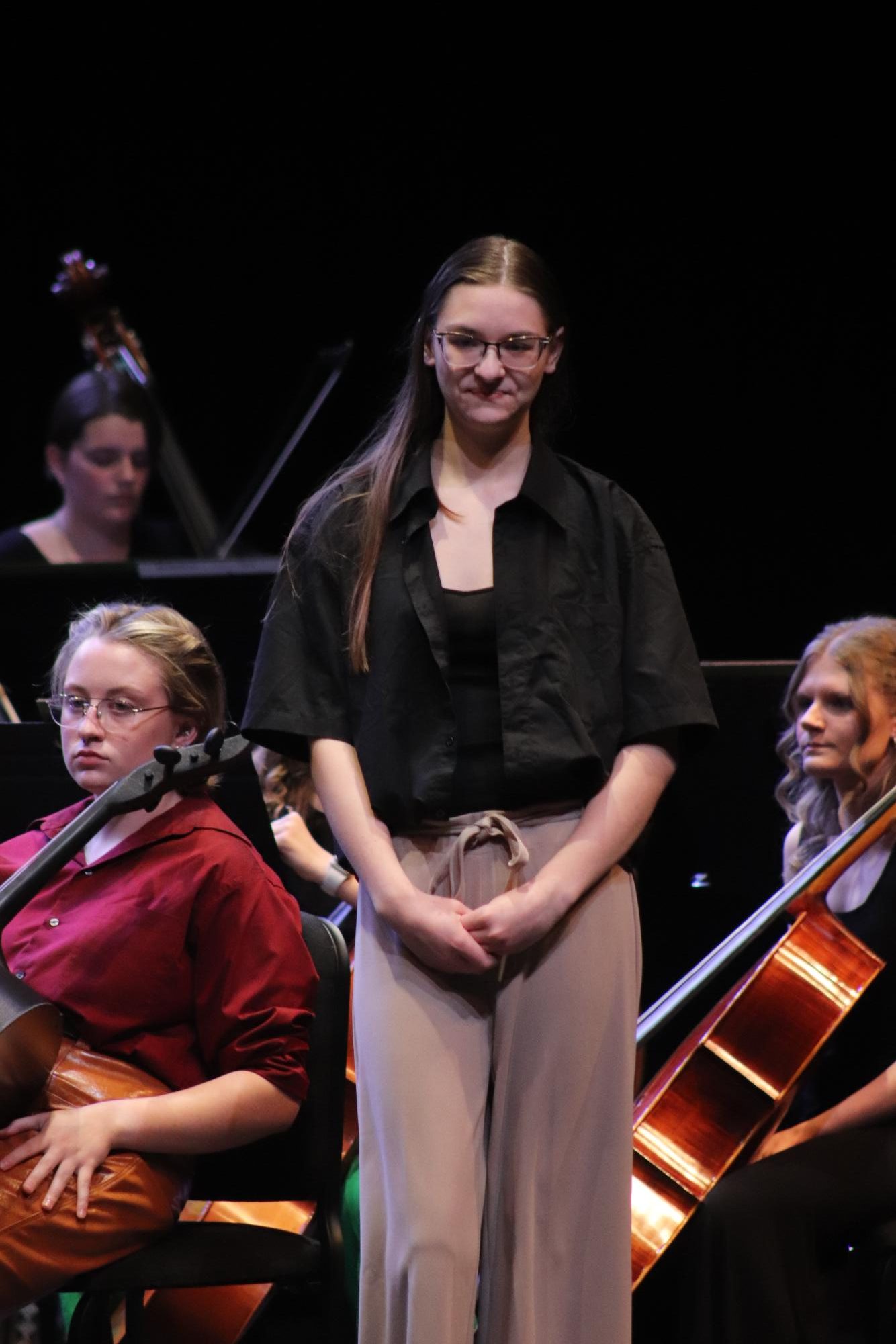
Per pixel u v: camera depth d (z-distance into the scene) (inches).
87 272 650.8
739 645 752.3
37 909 309.4
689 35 715.4
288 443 765.9
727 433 745.0
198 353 770.2
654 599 295.4
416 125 743.7
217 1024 297.6
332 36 740.0
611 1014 286.2
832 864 385.7
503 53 731.4
